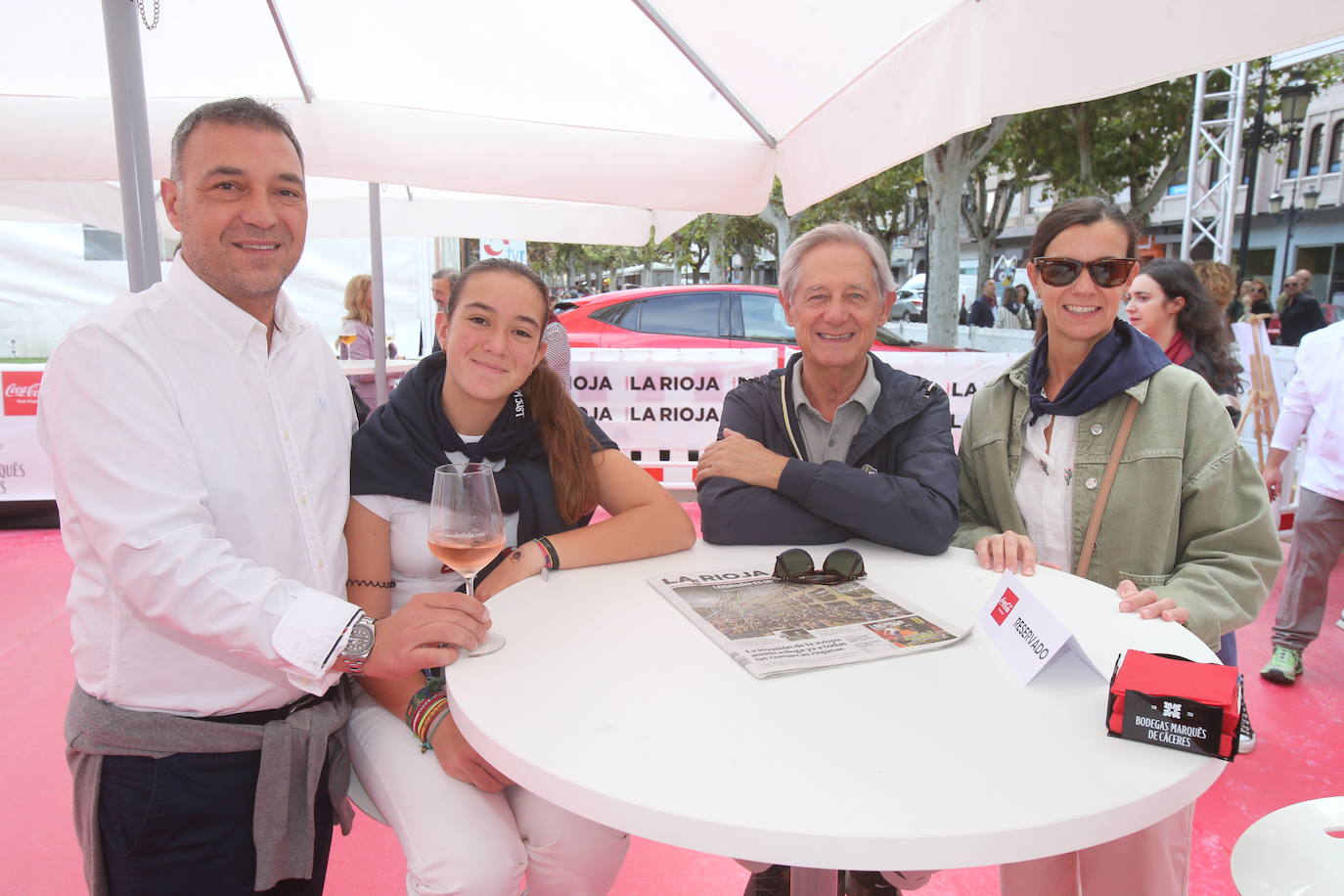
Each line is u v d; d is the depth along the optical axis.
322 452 1.65
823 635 1.39
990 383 2.15
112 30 2.06
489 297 1.74
